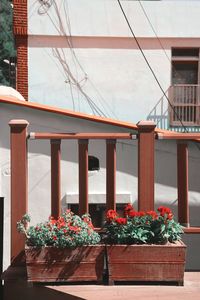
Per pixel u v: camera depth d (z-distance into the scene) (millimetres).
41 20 13328
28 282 5062
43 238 5062
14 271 5320
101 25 13422
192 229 5570
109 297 4785
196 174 8102
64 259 5074
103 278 5211
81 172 5672
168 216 5203
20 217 5488
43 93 13422
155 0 13508
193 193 8117
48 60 13414
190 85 13539
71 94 13461
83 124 8219
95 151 8375
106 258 5172
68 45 13438
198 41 13633
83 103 13484
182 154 5703
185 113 13578
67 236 5039
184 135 5637
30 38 13367
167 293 4883
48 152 8422
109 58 13508
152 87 13570
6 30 23047
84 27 13414
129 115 13562
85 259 5082
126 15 13492
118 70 13531
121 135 5629
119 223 5148
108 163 5645
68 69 13453
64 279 5062
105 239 5242
